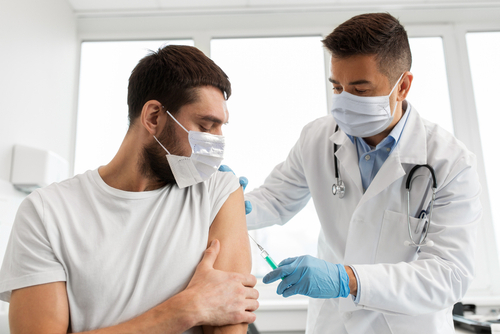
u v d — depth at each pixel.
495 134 2.87
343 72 1.24
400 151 1.36
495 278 2.65
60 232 0.87
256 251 2.66
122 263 0.88
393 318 1.33
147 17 2.98
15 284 0.83
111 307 0.85
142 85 0.97
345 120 1.31
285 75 2.94
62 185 0.95
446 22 2.99
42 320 0.80
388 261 1.38
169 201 0.97
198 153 0.94
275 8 2.96
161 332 0.78
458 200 1.29
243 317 0.84
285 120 2.87
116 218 0.92
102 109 2.94
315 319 1.52
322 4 2.93
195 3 2.88
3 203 2.05
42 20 2.48
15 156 2.16
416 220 1.33
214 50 2.98
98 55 2.99
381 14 1.29
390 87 1.26
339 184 1.44
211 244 0.95
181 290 0.89
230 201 1.05
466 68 2.92
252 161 2.80
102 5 2.88
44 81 2.50
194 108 0.94
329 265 1.16
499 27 2.99
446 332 1.37
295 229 2.68
